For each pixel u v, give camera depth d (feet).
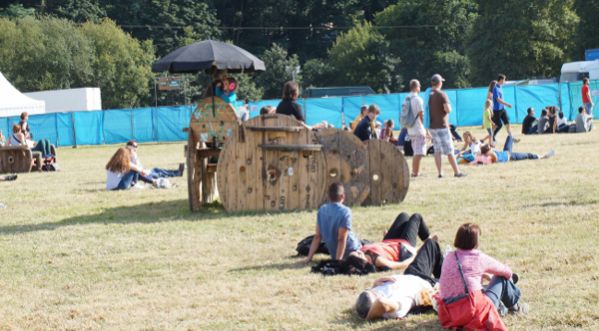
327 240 55.93
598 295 45.34
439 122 104.99
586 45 460.55
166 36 589.32
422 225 58.08
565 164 113.39
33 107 283.79
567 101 276.21
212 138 83.66
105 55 506.07
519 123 276.62
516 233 64.13
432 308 44.93
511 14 473.67
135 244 69.36
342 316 45.03
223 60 82.79
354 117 288.51
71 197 106.63
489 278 44.88
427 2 594.24
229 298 50.11
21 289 55.62
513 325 41.47
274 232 71.51
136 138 302.25
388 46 586.04
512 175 103.04
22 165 156.56
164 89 522.47
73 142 291.17
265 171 82.84
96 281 57.06
